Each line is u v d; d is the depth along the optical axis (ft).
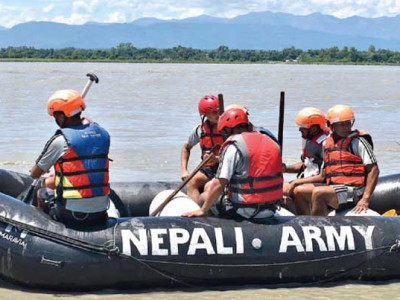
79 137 19.97
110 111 78.79
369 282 21.59
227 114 21.13
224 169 20.47
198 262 20.34
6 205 20.35
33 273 19.93
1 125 62.44
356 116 77.10
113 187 26.73
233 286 20.90
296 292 20.58
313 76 211.82
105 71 236.02
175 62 563.48
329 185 23.36
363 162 23.15
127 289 20.43
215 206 21.54
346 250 21.15
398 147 51.60
